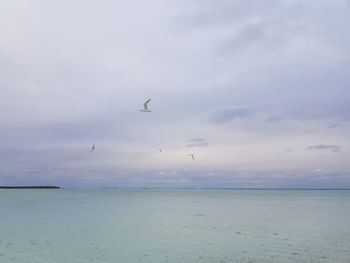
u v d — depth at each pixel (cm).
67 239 2859
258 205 7862
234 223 4038
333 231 3353
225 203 8762
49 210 5881
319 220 4369
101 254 2297
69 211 5697
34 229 3450
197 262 2092
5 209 6034
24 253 2314
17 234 3116
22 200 9544
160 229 3478
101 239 2864
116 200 10269
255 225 3844
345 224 3931
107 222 4097
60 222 4075
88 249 2450
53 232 3253
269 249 2459
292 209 6391
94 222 4091
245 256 2236
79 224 3888
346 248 2483
